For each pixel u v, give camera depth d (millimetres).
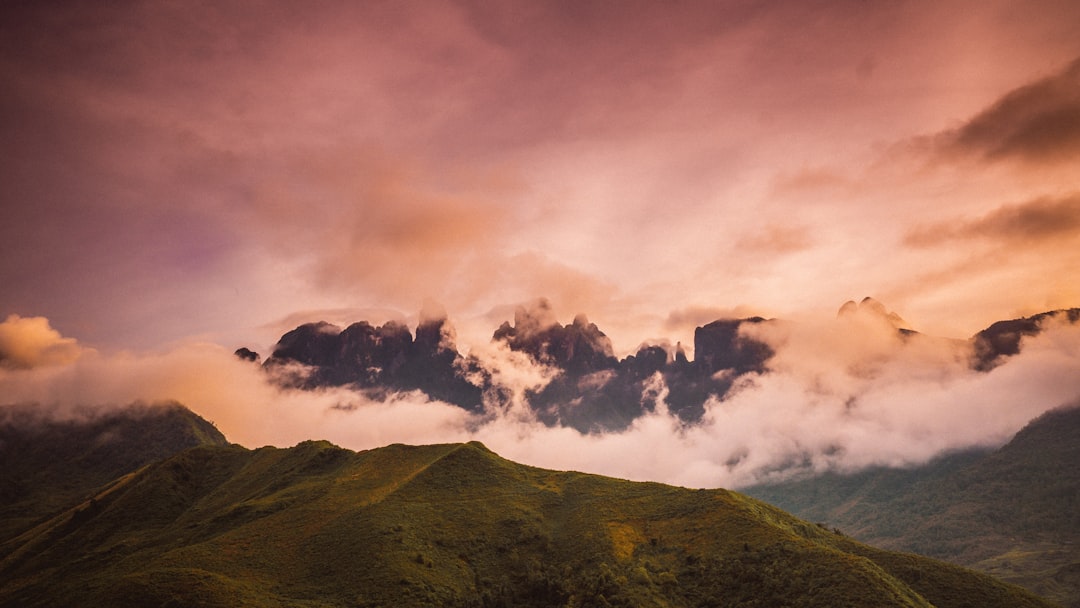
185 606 165875
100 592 180375
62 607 180375
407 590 178125
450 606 177375
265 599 174125
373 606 172375
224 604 167000
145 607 166750
